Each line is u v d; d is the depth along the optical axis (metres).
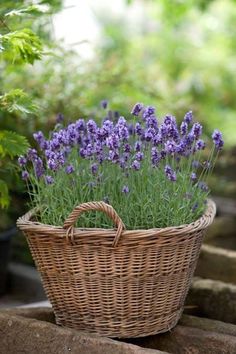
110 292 2.40
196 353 2.54
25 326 2.49
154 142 2.42
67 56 3.82
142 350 2.27
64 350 2.39
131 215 2.45
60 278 2.44
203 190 2.67
